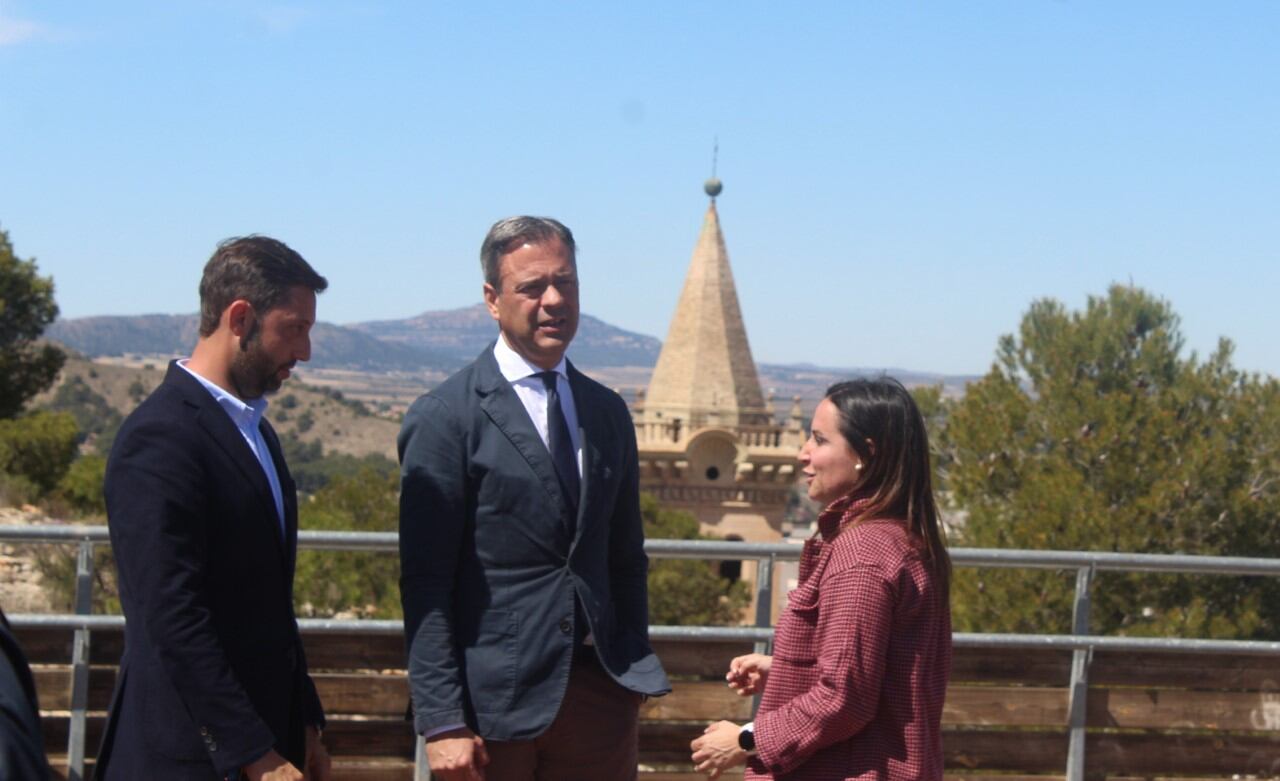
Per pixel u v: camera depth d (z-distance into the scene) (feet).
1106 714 18.40
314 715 13.26
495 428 13.38
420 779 17.07
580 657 13.60
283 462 12.94
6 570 41.32
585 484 13.58
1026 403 75.41
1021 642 17.90
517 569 13.37
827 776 11.75
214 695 11.33
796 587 12.53
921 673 11.68
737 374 198.08
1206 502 65.87
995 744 18.19
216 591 11.98
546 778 13.71
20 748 5.63
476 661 13.28
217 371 12.14
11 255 103.86
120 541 11.47
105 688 16.79
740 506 194.70
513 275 13.39
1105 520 62.54
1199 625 59.72
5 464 82.23
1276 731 18.67
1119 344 80.28
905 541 11.73
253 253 12.05
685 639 17.47
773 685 12.16
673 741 17.76
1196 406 75.31
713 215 201.05
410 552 13.25
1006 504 71.20
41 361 106.01
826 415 12.17
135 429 11.62
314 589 46.14
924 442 12.07
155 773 11.49
